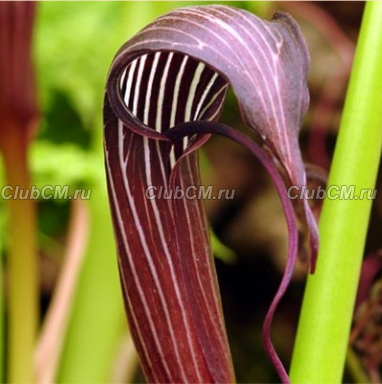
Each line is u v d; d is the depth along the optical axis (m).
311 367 0.38
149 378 0.38
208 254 0.38
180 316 0.37
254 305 0.83
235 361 0.83
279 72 0.34
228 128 0.35
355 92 0.38
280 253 0.79
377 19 0.38
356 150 0.38
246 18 0.34
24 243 0.50
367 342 0.48
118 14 0.72
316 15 0.71
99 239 0.55
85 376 0.56
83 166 0.62
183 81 0.36
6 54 0.47
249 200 0.80
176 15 0.34
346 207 0.38
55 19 0.72
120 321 0.56
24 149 0.49
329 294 0.38
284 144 0.33
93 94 0.70
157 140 0.37
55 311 0.55
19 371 0.51
